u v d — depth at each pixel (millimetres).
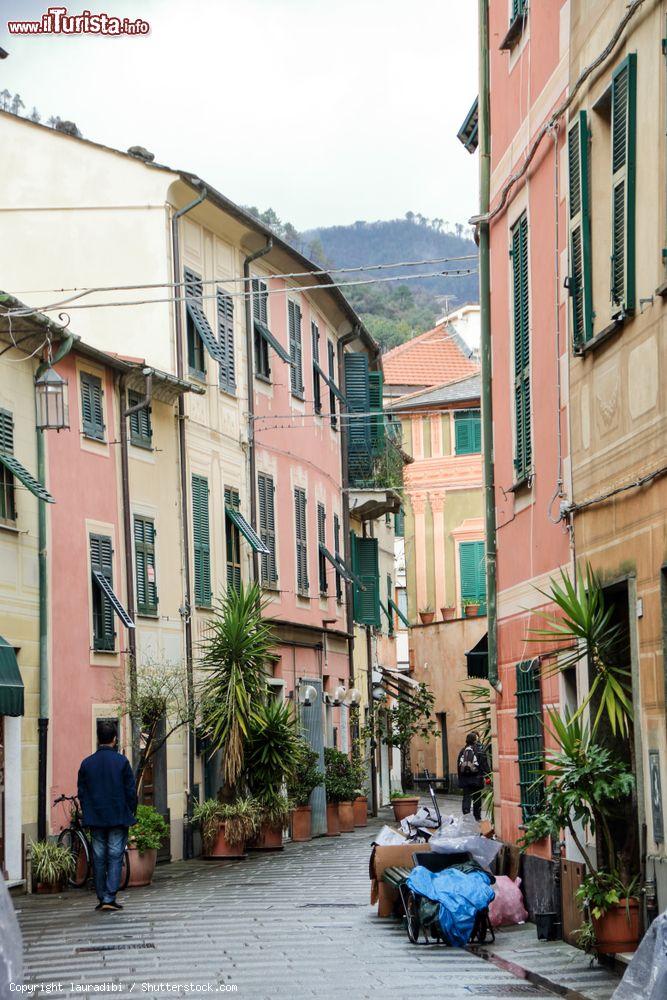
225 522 31188
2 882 7730
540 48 15617
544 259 15469
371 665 44500
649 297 12000
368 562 43688
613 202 12836
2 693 19703
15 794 21344
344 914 17406
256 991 11906
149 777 26266
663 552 11719
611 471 13102
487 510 18156
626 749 13422
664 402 11734
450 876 14906
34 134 29250
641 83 12133
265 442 34031
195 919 17016
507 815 17531
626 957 11984
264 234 32812
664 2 11539
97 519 24844
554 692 15094
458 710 52625
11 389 22094
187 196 29766
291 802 29266
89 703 23938
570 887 14023
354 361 42531
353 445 42250
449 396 59406
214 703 26516
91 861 21406
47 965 13453
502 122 17641
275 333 35312
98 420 25250
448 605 58875
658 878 11758
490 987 11945
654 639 11930
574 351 14023
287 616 35031
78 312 28875
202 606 29234
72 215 29125
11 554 21797
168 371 28609
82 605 24000
